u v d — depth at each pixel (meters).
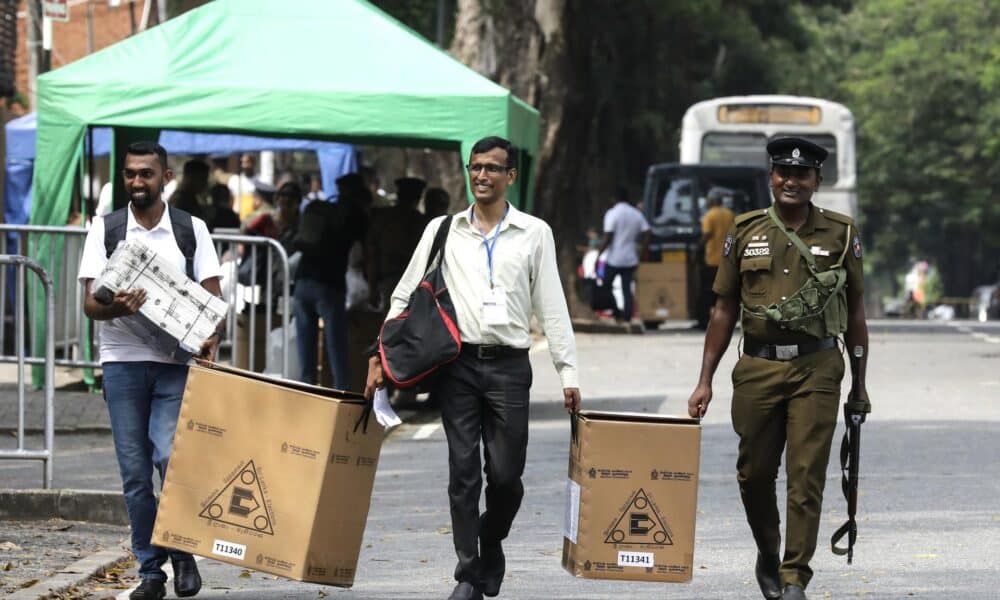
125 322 18.05
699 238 68.56
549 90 65.06
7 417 33.94
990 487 26.30
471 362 17.20
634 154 101.56
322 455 16.92
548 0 65.06
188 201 38.19
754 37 108.12
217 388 17.12
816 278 17.02
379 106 34.38
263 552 17.00
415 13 85.69
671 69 99.62
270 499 17.02
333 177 57.38
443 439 33.50
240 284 35.00
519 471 17.30
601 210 88.81
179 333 17.77
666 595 18.70
